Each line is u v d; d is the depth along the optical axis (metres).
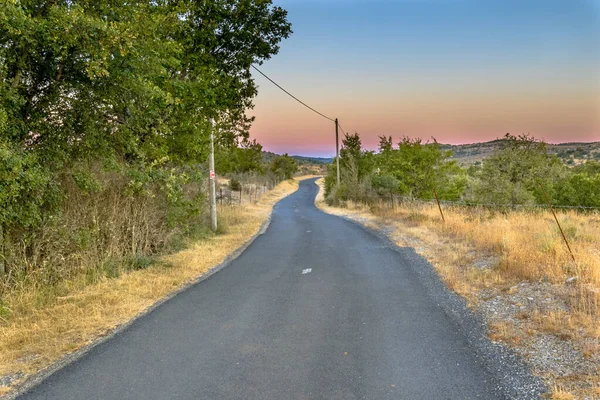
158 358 4.26
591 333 4.45
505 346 4.45
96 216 8.38
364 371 3.94
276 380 3.77
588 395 3.34
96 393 3.55
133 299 6.34
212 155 14.73
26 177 5.74
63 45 6.09
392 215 18.31
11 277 6.29
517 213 14.86
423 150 23.39
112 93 7.52
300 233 15.13
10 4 5.15
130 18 7.51
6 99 5.80
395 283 7.38
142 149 9.14
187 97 10.47
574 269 6.75
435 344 4.57
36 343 4.63
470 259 8.84
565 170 23.09
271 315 5.66
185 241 11.69
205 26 12.28
